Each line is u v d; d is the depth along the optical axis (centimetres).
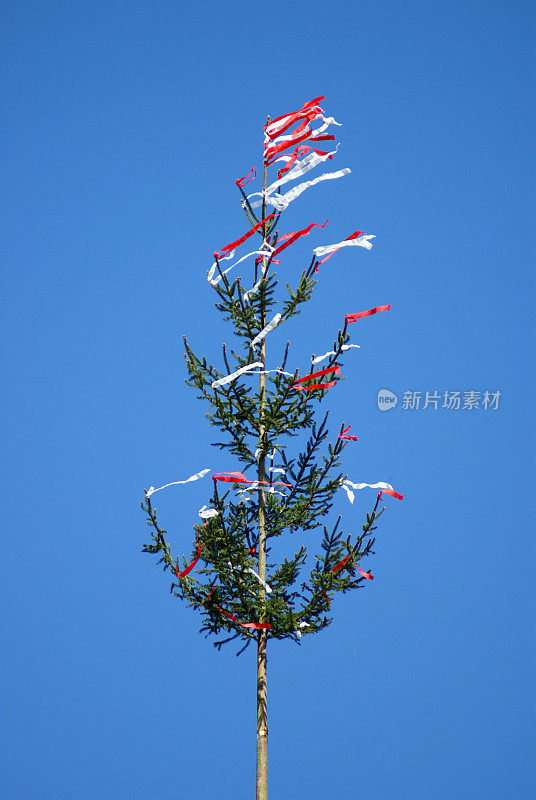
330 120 1834
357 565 1784
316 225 1811
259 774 1789
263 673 1844
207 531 1784
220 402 1852
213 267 1850
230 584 1811
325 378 1817
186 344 1850
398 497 1788
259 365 1806
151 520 1784
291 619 1758
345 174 1767
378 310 1756
